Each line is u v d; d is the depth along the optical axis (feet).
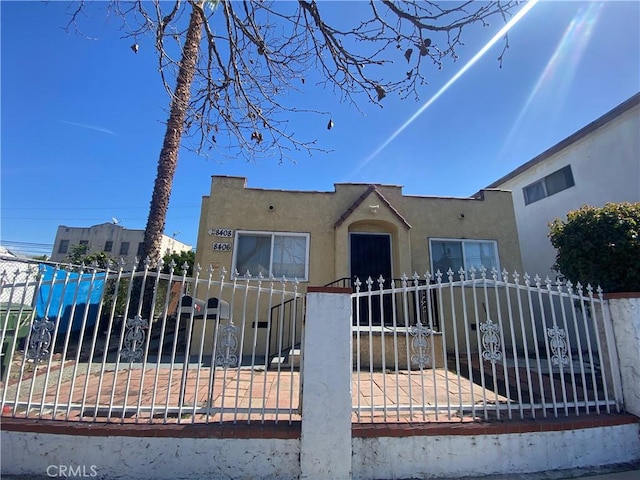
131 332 10.81
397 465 10.27
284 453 10.03
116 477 9.64
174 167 24.27
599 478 10.59
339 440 10.00
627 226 15.81
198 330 26.55
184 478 9.74
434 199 31.32
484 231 31.04
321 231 29.45
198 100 16.84
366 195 29.71
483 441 10.73
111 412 11.01
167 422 10.46
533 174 37.29
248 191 29.55
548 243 35.22
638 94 26.30
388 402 13.94
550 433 11.16
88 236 109.91
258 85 15.99
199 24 18.37
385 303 28.73
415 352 21.91
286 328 26.99
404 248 28.84
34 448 9.72
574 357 23.40
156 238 23.39
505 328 28.86
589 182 31.07
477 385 17.10
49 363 10.58
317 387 10.25
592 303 13.69
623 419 11.91
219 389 15.28
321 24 13.10
